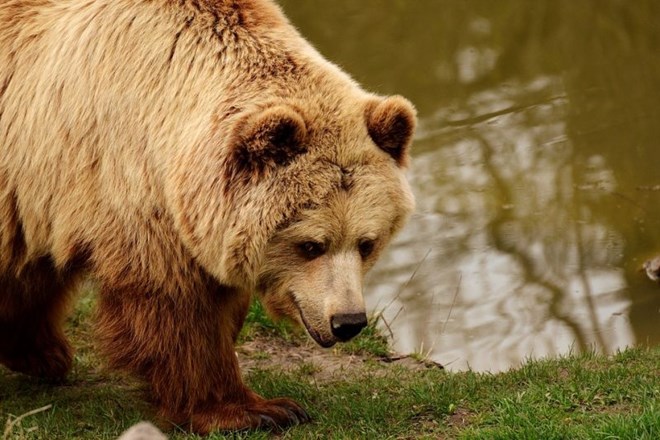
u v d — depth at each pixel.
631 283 17.83
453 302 17.44
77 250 11.09
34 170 11.16
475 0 26.39
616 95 23.06
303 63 10.91
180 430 11.28
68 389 13.20
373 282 18.05
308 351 14.88
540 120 22.31
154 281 10.81
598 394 11.26
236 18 11.00
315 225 10.35
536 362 12.78
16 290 12.23
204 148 10.40
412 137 11.10
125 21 10.92
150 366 11.12
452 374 13.08
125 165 10.70
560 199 20.06
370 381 12.95
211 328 11.18
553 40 24.92
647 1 26.03
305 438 11.01
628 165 20.88
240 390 11.50
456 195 20.31
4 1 11.67
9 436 11.11
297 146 10.34
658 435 9.67
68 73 11.02
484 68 24.09
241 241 10.30
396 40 24.89
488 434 10.25
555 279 18.05
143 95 10.70
